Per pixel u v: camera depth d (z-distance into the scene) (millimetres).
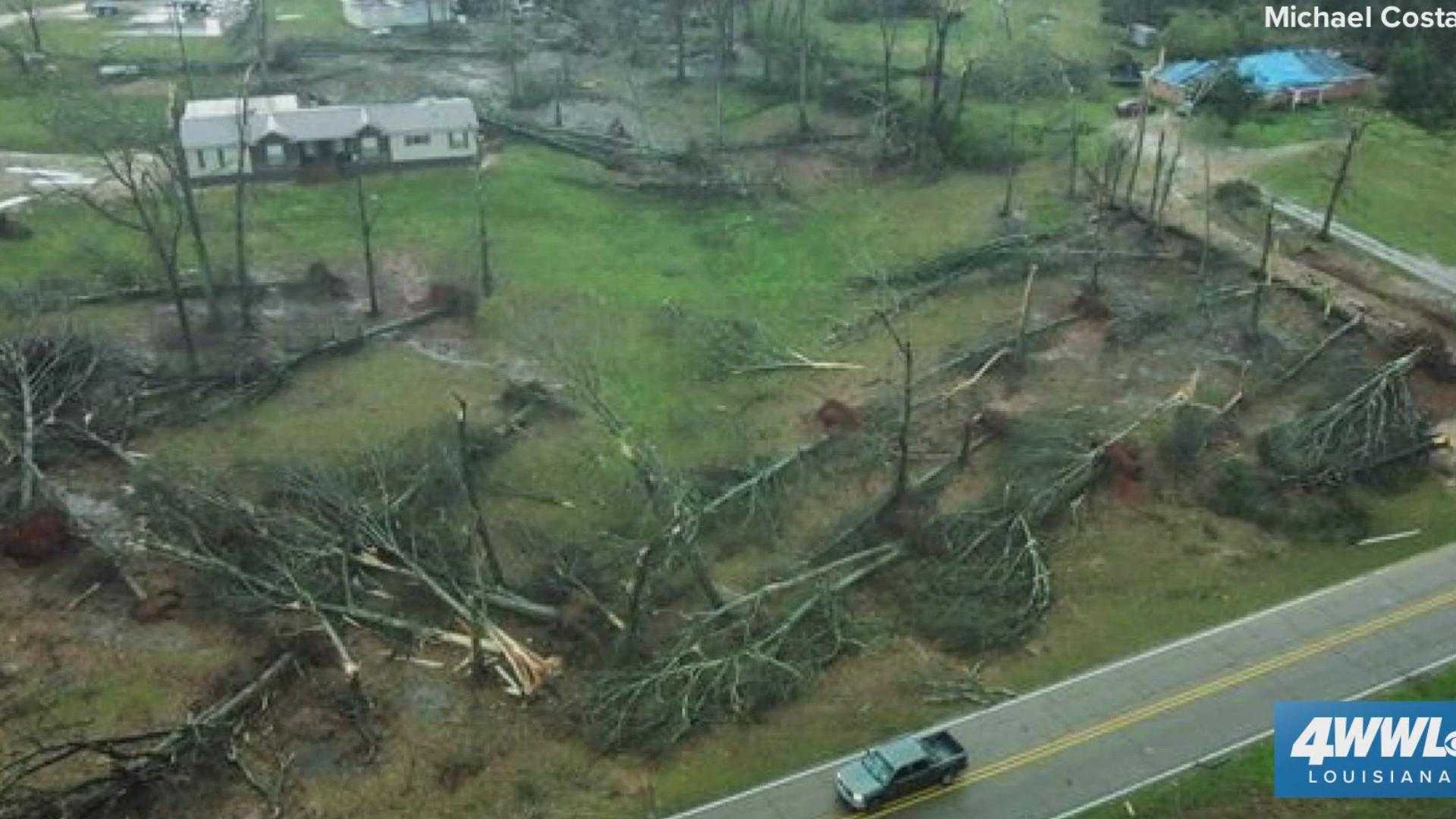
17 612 33812
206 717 30047
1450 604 35281
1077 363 47406
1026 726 31188
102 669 32125
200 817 28188
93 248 53406
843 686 32594
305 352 46656
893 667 33250
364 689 31828
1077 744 30625
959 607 34656
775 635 32938
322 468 38625
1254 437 42812
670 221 59281
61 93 70688
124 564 35469
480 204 54281
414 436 41781
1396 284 52750
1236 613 35094
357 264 54000
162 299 50312
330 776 29406
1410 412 41719
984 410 44188
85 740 29203
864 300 52562
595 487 40719
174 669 32188
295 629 33312
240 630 33406
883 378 46594
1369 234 57219
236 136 59531
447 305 50250
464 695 31875
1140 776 29703
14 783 27391
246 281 48750
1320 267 54250
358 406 44406
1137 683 32562
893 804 28781
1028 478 39500
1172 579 36438
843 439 42469
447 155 62969
